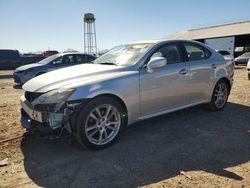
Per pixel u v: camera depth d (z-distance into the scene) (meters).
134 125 5.01
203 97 5.98
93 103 4.15
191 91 5.61
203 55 6.02
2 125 5.69
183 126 5.45
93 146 4.25
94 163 3.93
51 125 4.04
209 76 5.96
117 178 3.51
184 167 3.78
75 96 4.01
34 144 4.63
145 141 4.70
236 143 4.60
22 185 3.40
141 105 4.78
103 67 4.82
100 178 3.52
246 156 4.12
